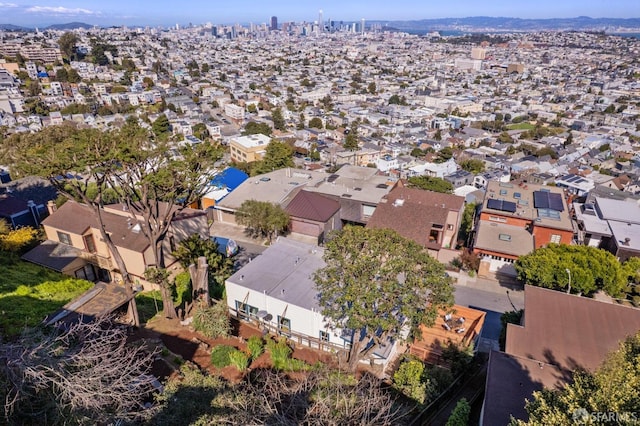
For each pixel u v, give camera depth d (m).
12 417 8.84
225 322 18.86
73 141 16.92
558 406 9.77
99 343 11.34
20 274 23.91
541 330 17.34
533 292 19.83
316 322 18.77
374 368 17.86
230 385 13.62
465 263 30.62
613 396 9.05
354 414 11.57
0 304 18.80
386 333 16.86
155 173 16.97
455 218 34.19
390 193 36.94
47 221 28.50
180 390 12.48
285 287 20.56
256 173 50.03
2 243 26.80
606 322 17.81
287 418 11.45
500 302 27.64
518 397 13.57
